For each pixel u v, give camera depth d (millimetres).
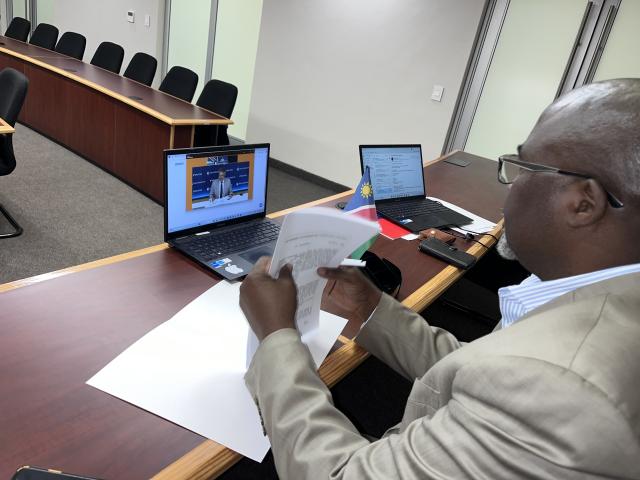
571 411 389
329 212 713
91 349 797
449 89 3680
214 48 5328
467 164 2709
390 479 468
